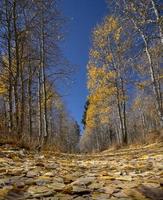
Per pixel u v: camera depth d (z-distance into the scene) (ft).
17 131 32.19
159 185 9.29
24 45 50.37
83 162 20.48
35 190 8.95
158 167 14.05
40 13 50.80
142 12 44.70
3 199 7.79
